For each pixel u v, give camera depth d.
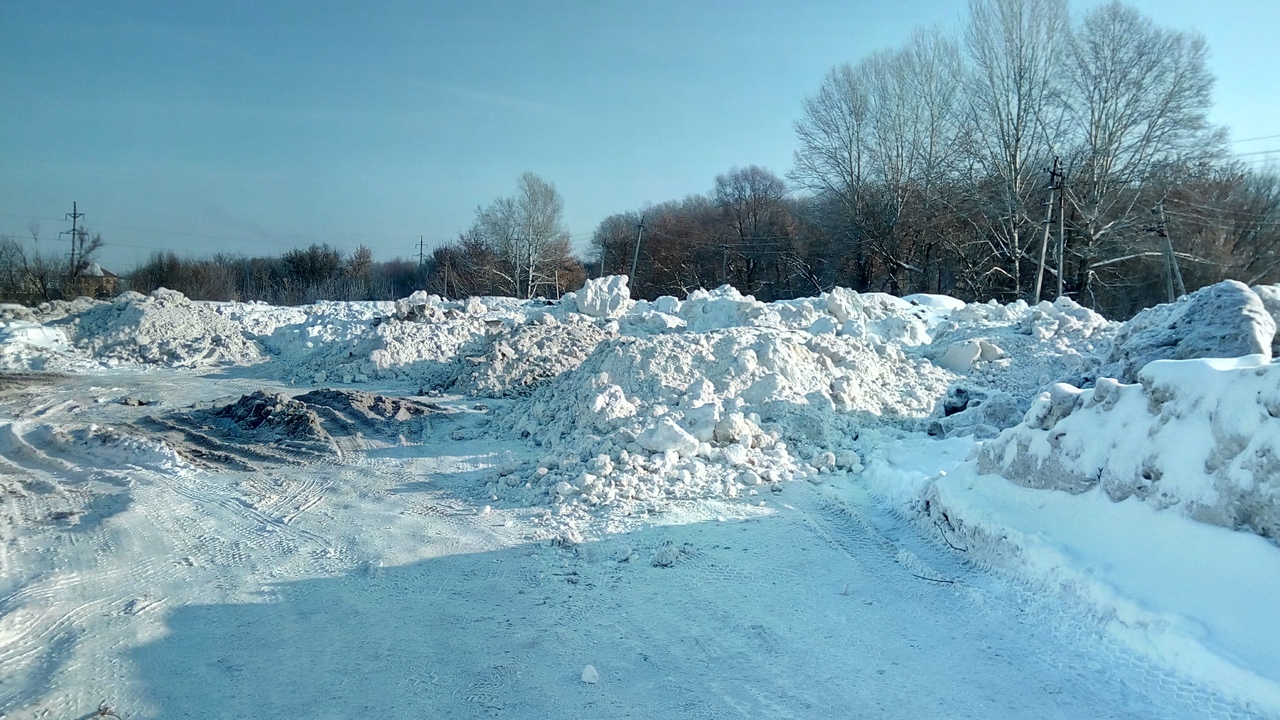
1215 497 5.41
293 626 5.95
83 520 8.41
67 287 46.75
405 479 9.84
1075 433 6.61
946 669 5.20
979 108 42.06
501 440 11.48
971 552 6.94
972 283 44.41
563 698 4.93
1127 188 39.53
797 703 4.84
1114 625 5.29
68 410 14.52
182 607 6.26
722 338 12.58
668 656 5.45
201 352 20.52
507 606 6.28
